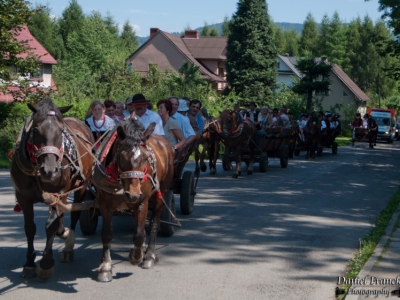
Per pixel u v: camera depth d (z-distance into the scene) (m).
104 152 6.32
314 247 8.41
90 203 6.70
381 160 26.52
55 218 6.24
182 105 11.72
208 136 16.20
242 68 50.78
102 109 8.67
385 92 90.88
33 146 6.08
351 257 7.88
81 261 7.31
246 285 6.50
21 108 24.16
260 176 17.56
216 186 14.84
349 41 94.81
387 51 28.94
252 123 17.77
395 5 26.52
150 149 6.75
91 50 59.81
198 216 10.59
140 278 6.65
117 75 37.19
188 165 20.25
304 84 40.62
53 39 71.25
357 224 10.27
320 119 26.48
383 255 7.70
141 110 8.47
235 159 17.14
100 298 5.92
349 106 61.91
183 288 6.32
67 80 50.97
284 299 6.03
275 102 50.06
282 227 9.80
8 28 21.94
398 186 16.20
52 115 6.10
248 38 50.59
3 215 10.32
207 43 61.22
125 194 5.96
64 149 6.41
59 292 6.07
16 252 7.66
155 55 56.91
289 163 22.92
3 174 17.45
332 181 16.91
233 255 7.83
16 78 23.19
